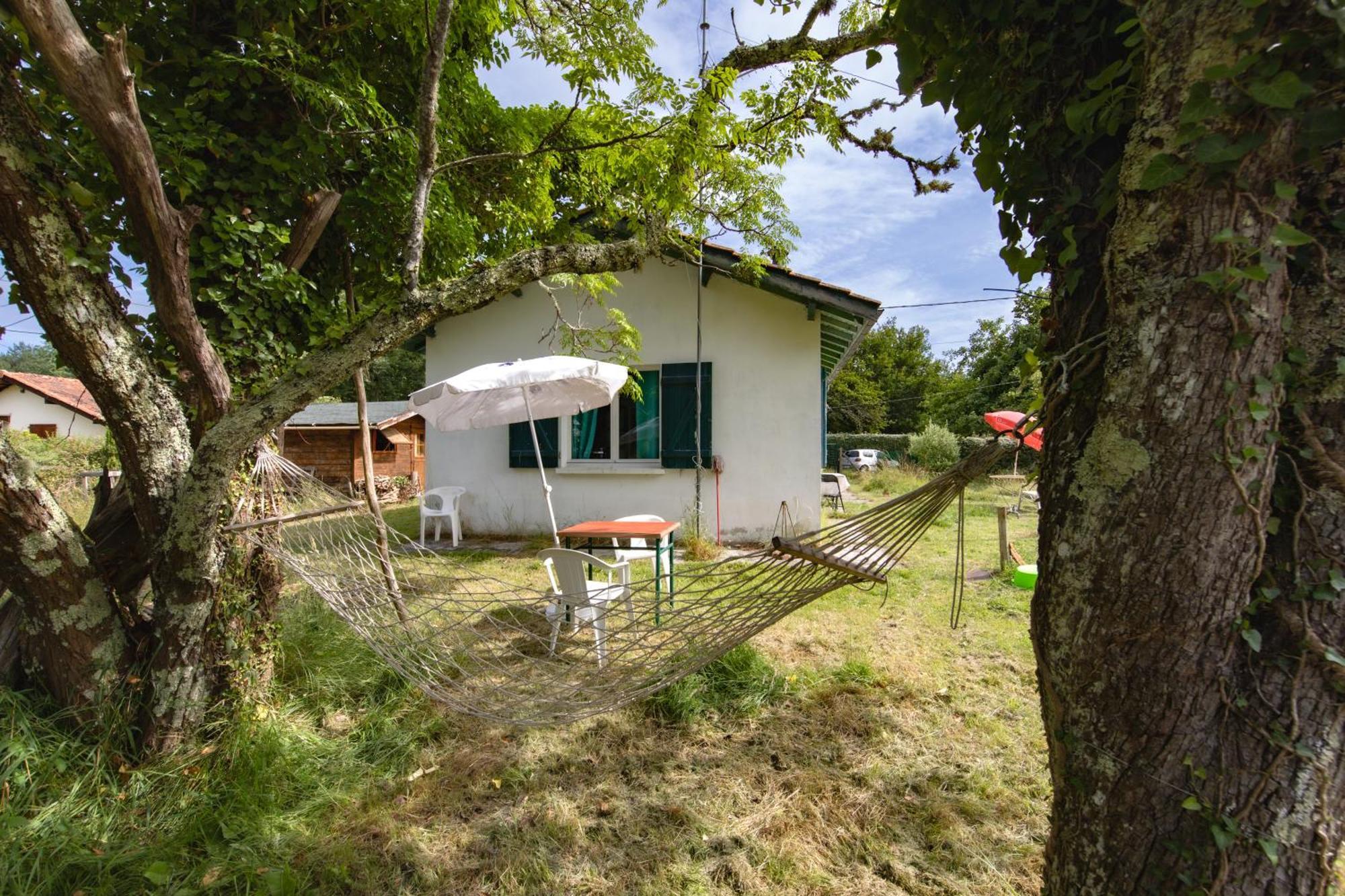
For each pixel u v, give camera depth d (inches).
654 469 285.6
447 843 82.9
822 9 153.9
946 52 57.2
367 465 139.7
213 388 94.3
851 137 165.9
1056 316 51.1
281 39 103.4
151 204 76.7
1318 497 38.2
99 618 89.3
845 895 73.3
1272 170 35.6
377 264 141.9
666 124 129.3
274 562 107.2
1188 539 39.6
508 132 165.3
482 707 90.7
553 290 284.8
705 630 82.2
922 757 100.4
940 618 167.9
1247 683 40.3
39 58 83.4
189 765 89.4
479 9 129.2
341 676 124.3
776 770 98.2
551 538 291.4
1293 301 38.5
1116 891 44.3
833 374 442.0
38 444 471.8
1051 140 49.0
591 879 76.6
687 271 279.0
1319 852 40.0
